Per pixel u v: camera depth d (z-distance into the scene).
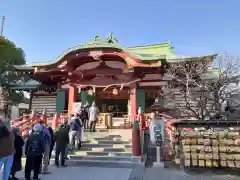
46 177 7.66
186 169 8.73
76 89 19.64
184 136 8.52
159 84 18.84
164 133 11.29
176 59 17.89
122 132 14.76
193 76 17.14
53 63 18.38
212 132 8.39
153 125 10.55
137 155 10.41
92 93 20.78
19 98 28.47
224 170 8.83
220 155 8.16
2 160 5.28
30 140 7.07
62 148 9.56
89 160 10.31
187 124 9.07
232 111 16.53
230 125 8.64
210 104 16.83
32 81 23.78
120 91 21.31
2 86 23.52
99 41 18.03
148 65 17.14
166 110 17.33
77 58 18.42
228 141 8.18
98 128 16.44
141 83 19.16
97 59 17.92
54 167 9.36
